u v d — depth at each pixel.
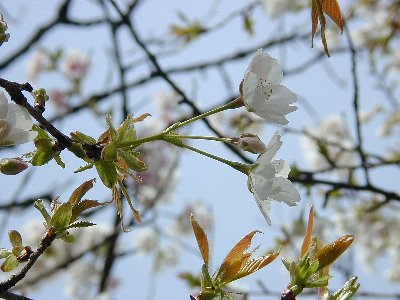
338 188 0.65
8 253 0.28
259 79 0.29
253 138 0.28
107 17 0.75
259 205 0.29
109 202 0.29
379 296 0.67
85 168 0.27
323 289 0.29
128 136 0.27
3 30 0.27
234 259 0.28
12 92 0.26
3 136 0.26
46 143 0.27
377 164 0.71
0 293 0.27
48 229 0.28
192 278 0.66
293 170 0.66
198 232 0.28
